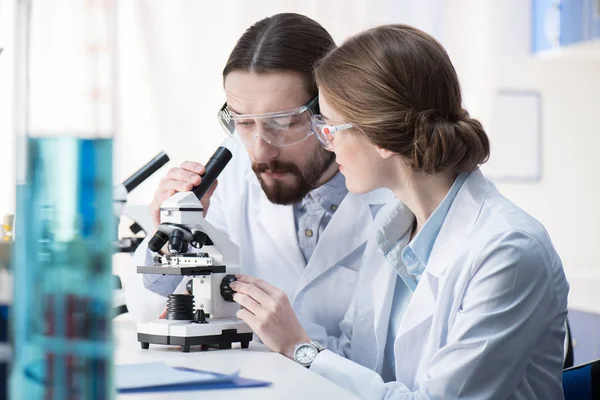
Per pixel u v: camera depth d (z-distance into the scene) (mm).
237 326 1706
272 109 1994
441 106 1626
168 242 1781
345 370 1567
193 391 1152
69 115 718
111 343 711
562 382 1673
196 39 3955
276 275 2299
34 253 712
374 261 2059
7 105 1801
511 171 4559
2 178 1789
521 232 1507
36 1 718
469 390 1423
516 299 1455
